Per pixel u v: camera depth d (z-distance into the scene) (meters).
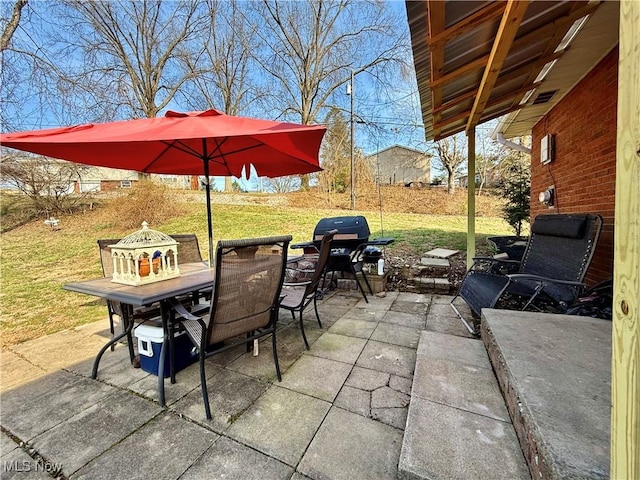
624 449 0.66
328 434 1.51
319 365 2.18
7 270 5.27
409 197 13.29
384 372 2.07
